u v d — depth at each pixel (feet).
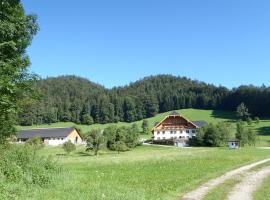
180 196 64.03
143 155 193.16
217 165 125.39
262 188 75.20
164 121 522.47
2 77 61.93
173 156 172.04
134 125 416.87
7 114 67.56
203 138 391.86
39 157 69.26
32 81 69.31
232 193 68.28
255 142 383.65
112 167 117.91
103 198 52.90
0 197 45.73
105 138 319.88
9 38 67.92
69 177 69.36
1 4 66.33
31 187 54.60
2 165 58.18
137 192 61.26
